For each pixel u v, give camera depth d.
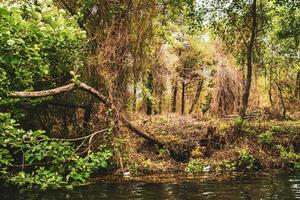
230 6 23.11
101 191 13.20
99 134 16.47
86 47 16.06
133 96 18.56
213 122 25.31
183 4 21.56
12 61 8.09
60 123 17.41
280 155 19.59
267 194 12.61
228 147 20.17
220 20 23.86
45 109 16.95
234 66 37.59
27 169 14.51
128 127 17.42
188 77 46.88
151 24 18.61
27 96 11.36
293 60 31.77
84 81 16.80
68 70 13.62
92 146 16.22
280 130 23.59
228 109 37.44
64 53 11.87
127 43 17.48
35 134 9.18
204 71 45.47
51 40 9.13
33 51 8.73
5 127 8.77
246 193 12.79
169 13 22.55
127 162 16.98
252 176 16.33
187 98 52.00
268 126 24.95
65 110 17.44
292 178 15.73
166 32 24.41
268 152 20.05
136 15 17.88
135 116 21.48
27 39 8.70
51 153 9.77
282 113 35.22
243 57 26.44
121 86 17.50
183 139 20.38
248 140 20.88
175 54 44.16
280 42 30.33
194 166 17.73
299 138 21.80
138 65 18.12
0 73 9.41
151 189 13.55
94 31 17.05
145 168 17.19
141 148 19.38
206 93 46.00
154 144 19.44
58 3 16.69
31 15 8.84
